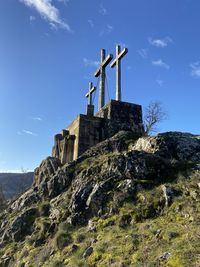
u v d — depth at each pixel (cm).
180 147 2191
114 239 1577
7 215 2575
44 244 1939
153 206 1723
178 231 1448
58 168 2608
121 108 2936
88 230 1769
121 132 2570
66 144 2802
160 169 2005
